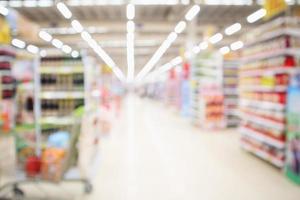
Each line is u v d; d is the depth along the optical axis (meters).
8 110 4.65
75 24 10.95
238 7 11.28
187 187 4.09
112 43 18.20
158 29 13.96
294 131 4.30
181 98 14.23
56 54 4.43
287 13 5.29
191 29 12.20
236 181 4.32
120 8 11.37
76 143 3.74
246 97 6.15
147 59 27.02
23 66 4.12
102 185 4.20
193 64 10.73
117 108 13.41
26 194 3.85
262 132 5.38
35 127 4.09
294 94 4.32
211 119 9.27
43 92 4.40
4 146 4.86
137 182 4.32
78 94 4.40
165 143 7.12
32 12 11.55
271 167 5.04
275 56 5.00
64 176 3.71
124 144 7.03
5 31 5.83
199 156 5.81
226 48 17.44
